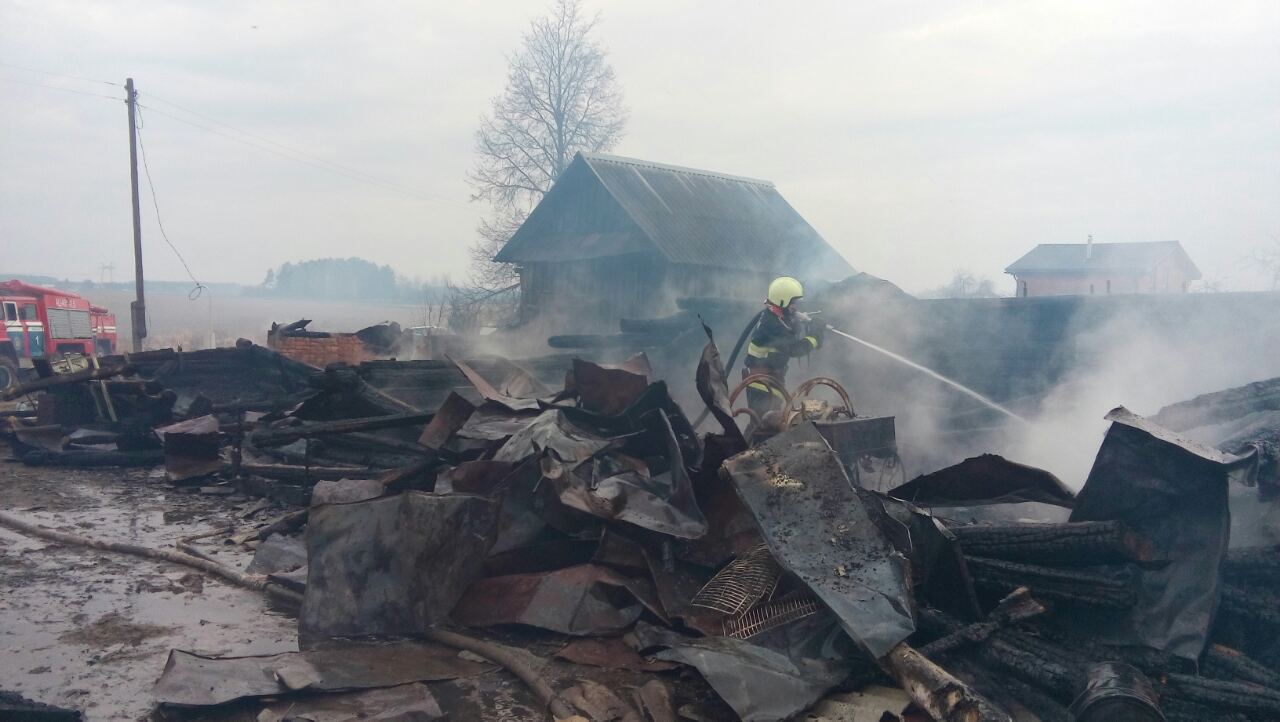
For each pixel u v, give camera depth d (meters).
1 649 4.51
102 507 8.09
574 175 20.95
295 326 17.38
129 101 27.69
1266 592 4.56
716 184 22.83
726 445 5.09
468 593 5.02
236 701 3.91
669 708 3.90
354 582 4.73
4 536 6.93
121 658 4.46
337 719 3.74
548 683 4.18
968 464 5.06
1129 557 4.54
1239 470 4.48
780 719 3.70
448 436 6.73
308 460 8.08
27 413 12.84
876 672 4.09
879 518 4.57
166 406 11.21
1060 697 3.93
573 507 4.97
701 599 4.72
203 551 6.48
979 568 4.70
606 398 7.19
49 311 22.45
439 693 4.14
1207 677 4.14
